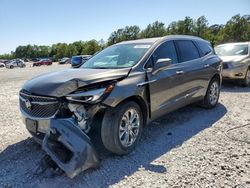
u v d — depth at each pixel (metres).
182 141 4.66
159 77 4.69
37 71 30.92
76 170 3.34
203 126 5.45
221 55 10.81
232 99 7.98
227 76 9.98
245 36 61.19
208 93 6.55
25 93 4.00
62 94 3.62
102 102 3.66
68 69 4.79
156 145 4.50
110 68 4.48
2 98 9.44
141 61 4.54
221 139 4.69
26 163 3.94
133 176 3.50
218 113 6.39
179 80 5.26
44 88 3.79
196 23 73.81
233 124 5.53
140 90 4.23
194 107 6.91
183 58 5.63
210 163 3.78
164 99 4.89
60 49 104.94
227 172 3.51
